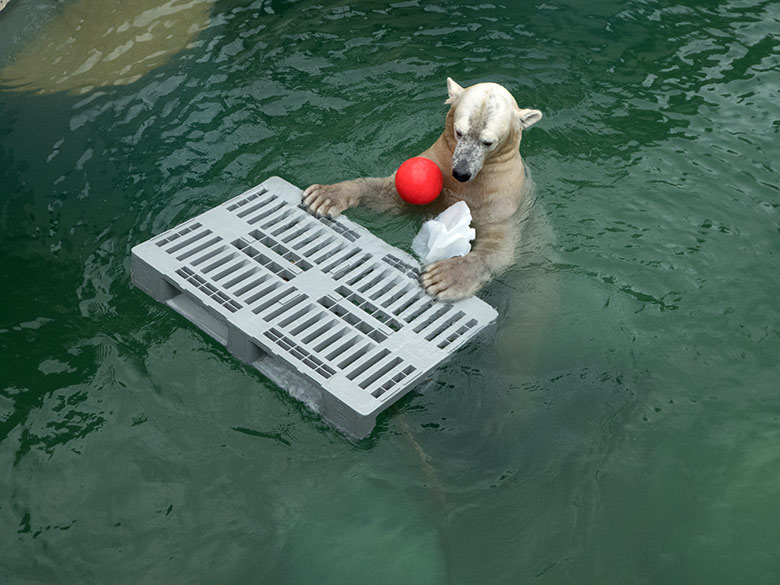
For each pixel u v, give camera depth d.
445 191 6.55
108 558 5.36
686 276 6.35
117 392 5.81
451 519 5.49
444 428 5.73
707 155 7.01
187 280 6.05
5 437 5.66
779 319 6.20
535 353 5.97
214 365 5.92
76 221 6.50
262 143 6.93
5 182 6.68
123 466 5.59
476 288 6.18
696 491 5.60
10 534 5.41
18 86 7.24
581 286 6.26
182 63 7.43
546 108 7.27
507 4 8.05
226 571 5.35
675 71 7.59
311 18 7.85
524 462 5.64
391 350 5.89
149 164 6.78
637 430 5.76
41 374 5.86
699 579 5.38
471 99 6.18
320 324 5.95
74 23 7.71
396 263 6.28
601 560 5.41
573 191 6.75
